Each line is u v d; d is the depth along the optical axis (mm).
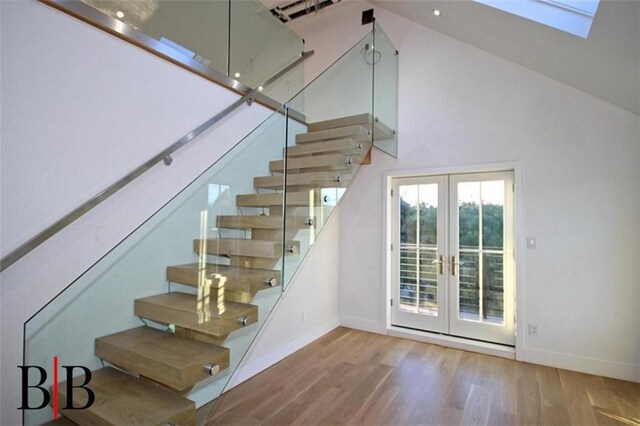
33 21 1653
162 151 2271
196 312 2053
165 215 2188
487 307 3936
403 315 4434
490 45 3586
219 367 1890
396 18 4449
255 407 2596
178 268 2238
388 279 4449
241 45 3729
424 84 4199
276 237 2520
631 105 3008
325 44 5129
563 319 3371
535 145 3545
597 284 3244
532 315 3500
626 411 2568
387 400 2707
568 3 2451
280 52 4215
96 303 1824
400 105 4348
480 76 3861
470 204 4059
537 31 2713
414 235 4398
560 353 3363
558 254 3410
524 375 3178
